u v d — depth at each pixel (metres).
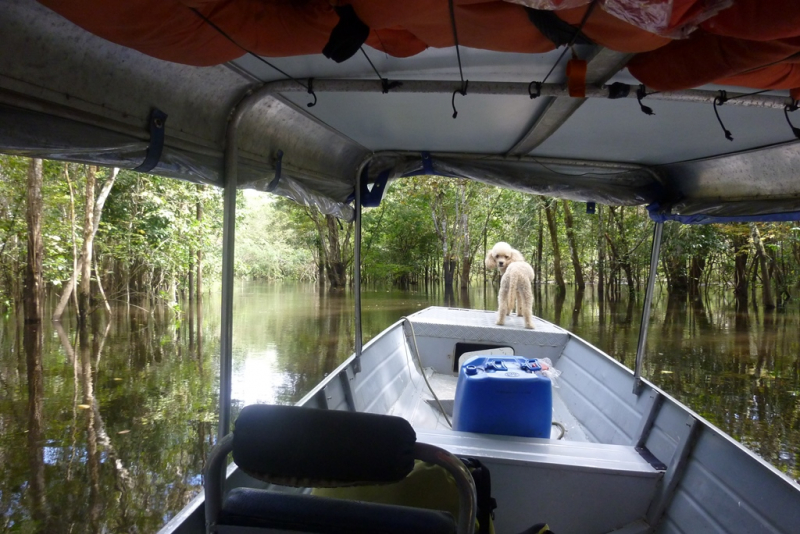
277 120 2.67
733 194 3.59
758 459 2.37
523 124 2.97
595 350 4.78
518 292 6.12
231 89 2.20
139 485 5.53
